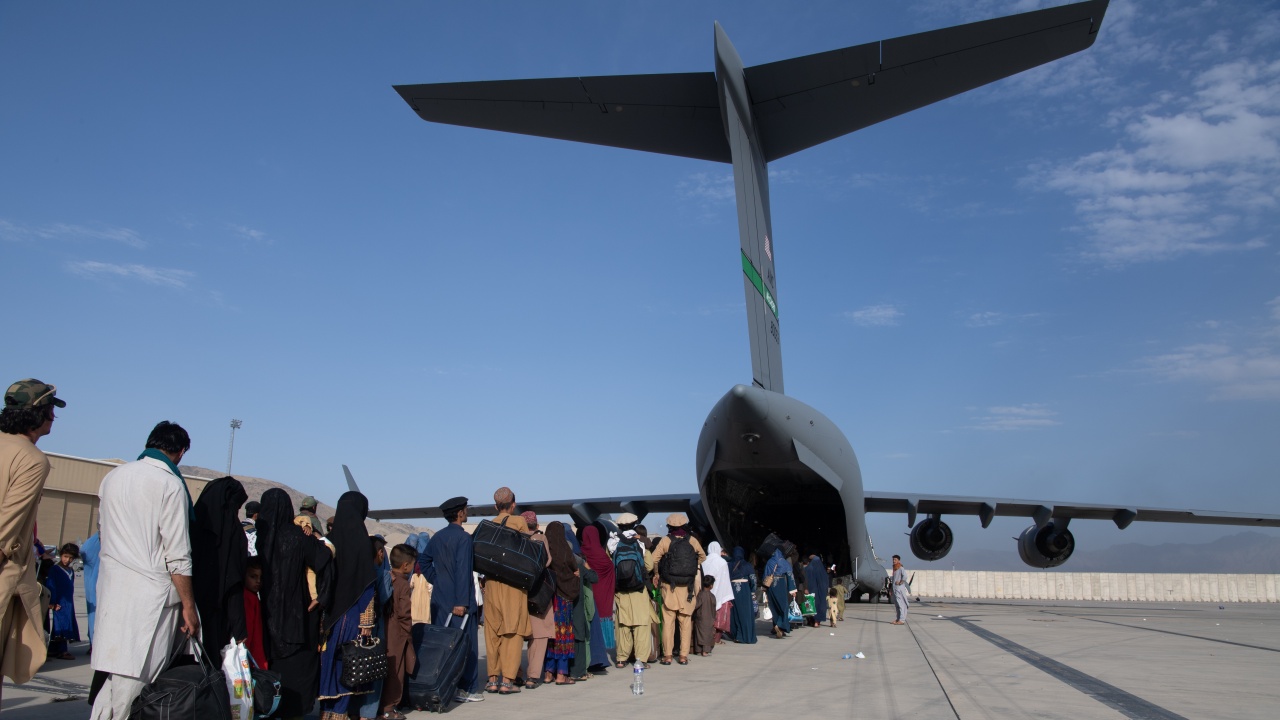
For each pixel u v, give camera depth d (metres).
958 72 9.94
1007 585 32.38
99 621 4.32
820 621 14.39
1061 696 6.80
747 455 13.97
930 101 10.55
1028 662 9.17
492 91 10.37
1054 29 9.13
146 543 4.39
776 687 7.39
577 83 10.55
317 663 5.52
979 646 11.01
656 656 9.74
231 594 4.93
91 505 26.45
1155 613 20.31
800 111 11.33
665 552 9.67
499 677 7.10
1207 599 30.92
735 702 6.58
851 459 15.88
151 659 4.36
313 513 6.76
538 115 10.80
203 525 4.96
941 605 24.03
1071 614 19.17
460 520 7.18
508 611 6.98
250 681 4.79
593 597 8.64
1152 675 8.10
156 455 4.66
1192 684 7.51
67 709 6.29
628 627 8.93
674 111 11.02
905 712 6.08
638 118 11.02
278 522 5.35
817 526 19.09
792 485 16.33
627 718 5.88
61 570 10.06
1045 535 22.11
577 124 11.07
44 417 4.66
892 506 21.61
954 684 7.50
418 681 6.24
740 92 10.73
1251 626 15.30
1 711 6.20
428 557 7.03
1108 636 12.70
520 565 6.88
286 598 5.27
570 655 7.72
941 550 22.61
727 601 11.15
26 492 4.36
